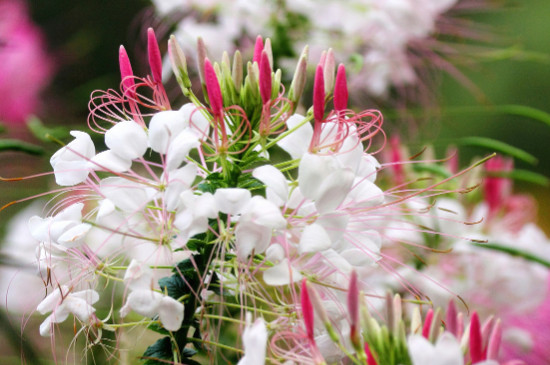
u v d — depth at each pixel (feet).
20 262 3.16
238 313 2.79
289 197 2.45
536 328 3.39
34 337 3.35
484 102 4.04
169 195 2.37
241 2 3.37
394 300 2.36
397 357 2.32
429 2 3.53
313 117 2.48
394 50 3.67
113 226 2.40
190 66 3.64
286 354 2.47
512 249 2.98
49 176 3.89
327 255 2.43
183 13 3.66
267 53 2.44
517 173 3.24
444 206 3.18
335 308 2.44
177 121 2.41
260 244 2.37
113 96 2.57
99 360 2.94
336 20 3.47
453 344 2.23
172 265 2.45
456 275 3.21
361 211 2.50
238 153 2.48
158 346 2.44
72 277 2.49
